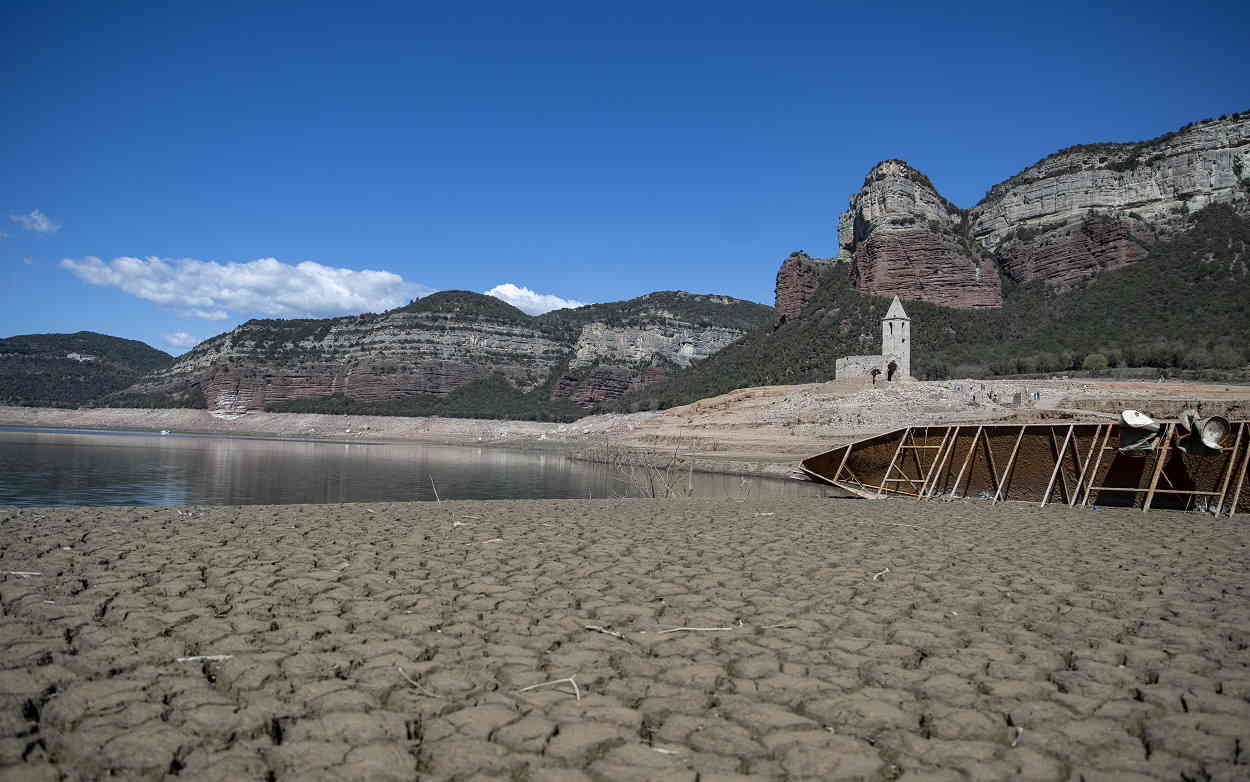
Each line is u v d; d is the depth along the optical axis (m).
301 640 5.98
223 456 69.06
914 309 130.50
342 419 160.75
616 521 15.01
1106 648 5.99
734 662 5.64
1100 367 86.06
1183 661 5.63
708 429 76.50
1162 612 7.18
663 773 3.81
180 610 6.79
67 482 40.59
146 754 3.87
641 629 6.54
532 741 4.16
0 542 10.14
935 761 4.00
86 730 4.14
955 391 68.06
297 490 39.25
